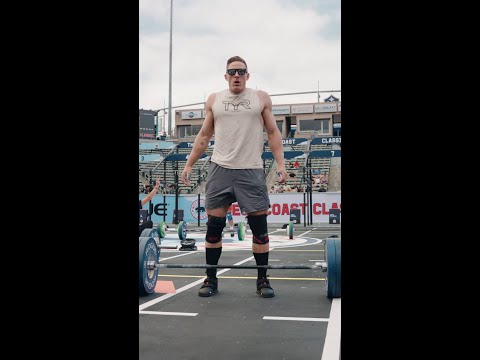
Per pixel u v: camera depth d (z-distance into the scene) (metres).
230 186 4.59
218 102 4.69
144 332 3.08
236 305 3.99
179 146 18.50
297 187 23.44
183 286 5.03
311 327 3.21
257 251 4.55
